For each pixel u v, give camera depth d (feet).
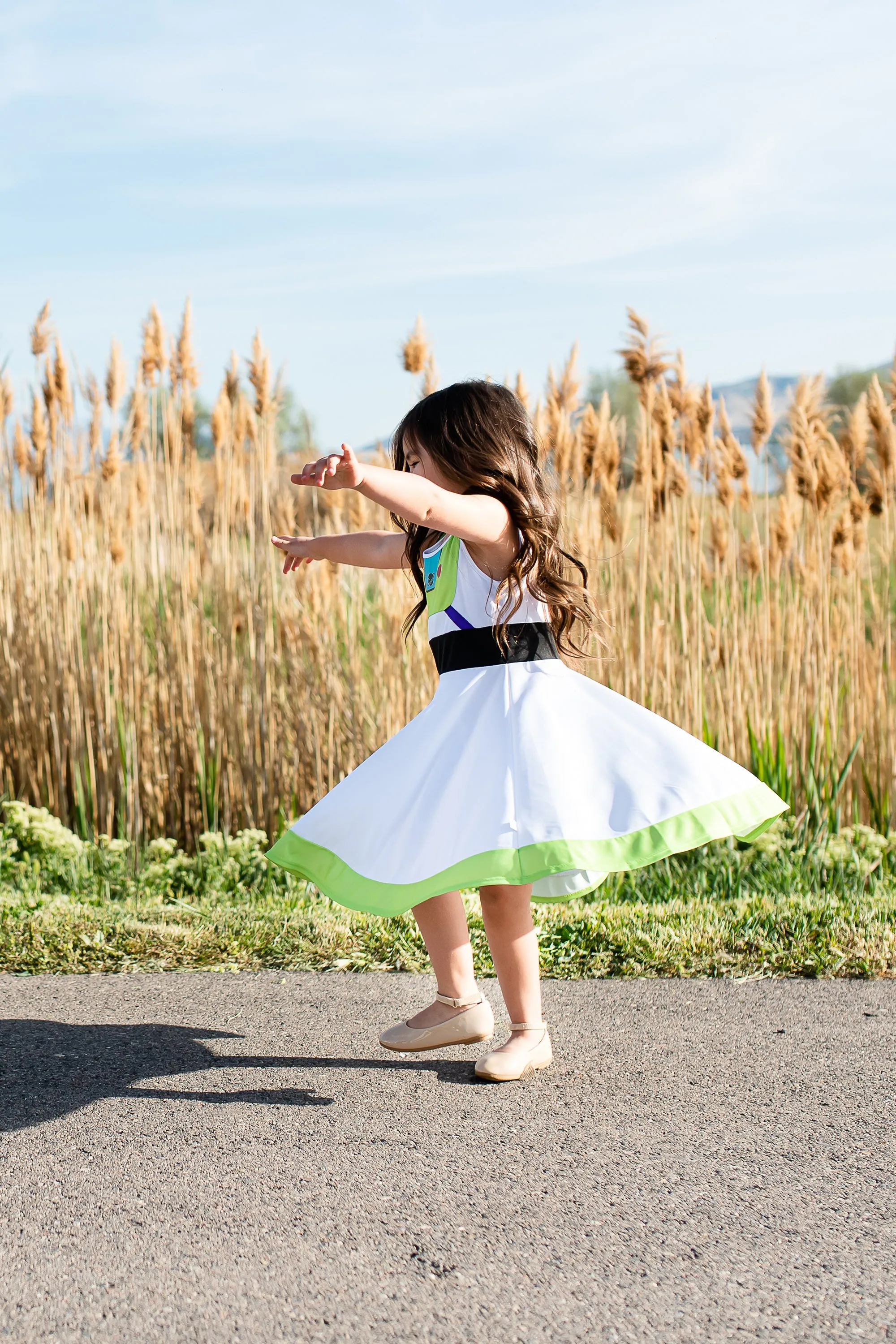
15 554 17.61
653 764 8.32
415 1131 7.76
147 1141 7.59
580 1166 7.22
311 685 16.74
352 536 10.24
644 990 10.79
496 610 8.70
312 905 13.74
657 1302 5.70
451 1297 5.75
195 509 18.01
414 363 16.56
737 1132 7.72
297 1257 6.12
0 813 16.87
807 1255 6.14
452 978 9.10
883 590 17.33
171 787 16.85
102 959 11.62
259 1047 9.39
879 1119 7.93
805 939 11.82
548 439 16.76
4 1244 6.25
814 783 16.38
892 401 16.60
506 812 7.91
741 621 17.16
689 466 17.12
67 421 17.63
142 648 17.04
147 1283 5.86
